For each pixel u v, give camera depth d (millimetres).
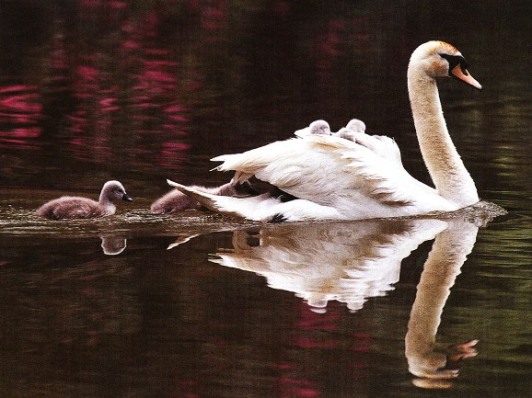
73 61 29734
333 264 12914
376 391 9414
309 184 14922
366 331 10758
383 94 26859
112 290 11641
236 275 12297
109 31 34688
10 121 22078
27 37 33219
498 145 21047
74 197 15055
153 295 11523
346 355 10133
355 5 40562
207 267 12578
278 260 12992
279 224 14742
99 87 26344
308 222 14859
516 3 41344
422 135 16391
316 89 27312
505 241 14195
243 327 10719
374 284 12195
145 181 17391
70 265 12500
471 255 13484
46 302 11227
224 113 23891
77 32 34281
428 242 14070
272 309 11258
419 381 9578
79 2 38938
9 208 15219
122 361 9836
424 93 16438
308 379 9508
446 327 10906
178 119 23000
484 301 11703
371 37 35219
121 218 14836
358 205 15078
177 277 12164
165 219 14867
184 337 10406
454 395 9352
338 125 23188
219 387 9336
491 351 10398
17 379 9414
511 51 33062
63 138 20609
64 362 9789
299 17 38344
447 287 12156
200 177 17812
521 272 12742
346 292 11875
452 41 34500
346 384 9500
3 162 18281
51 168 18016
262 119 23422
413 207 15375
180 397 9141
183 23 36656
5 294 11438
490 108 25125
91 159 18828
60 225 14328
